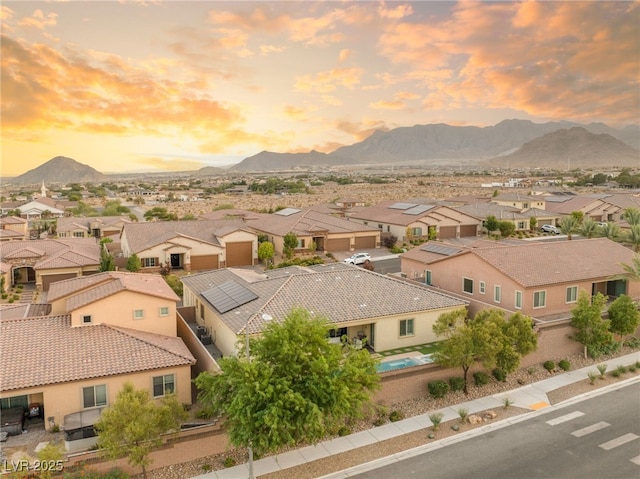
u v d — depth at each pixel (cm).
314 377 2145
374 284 3662
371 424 2620
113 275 3428
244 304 3338
